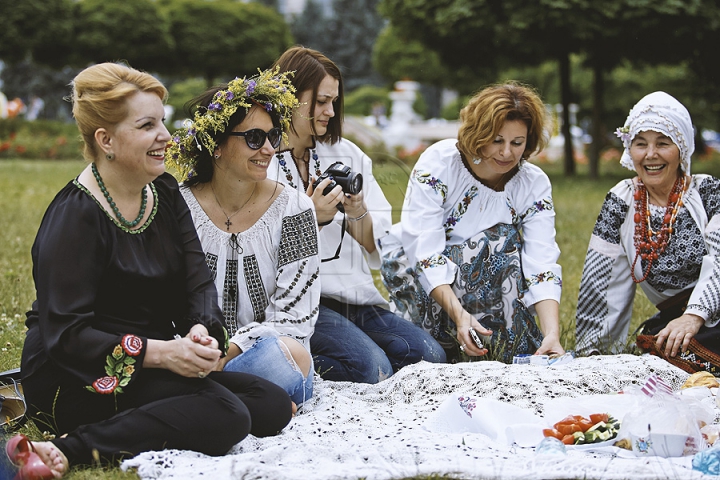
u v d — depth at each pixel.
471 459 2.54
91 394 2.71
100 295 2.76
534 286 3.91
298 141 3.83
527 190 4.01
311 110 3.74
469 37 15.02
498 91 3.75
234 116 3.13
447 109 32.09
